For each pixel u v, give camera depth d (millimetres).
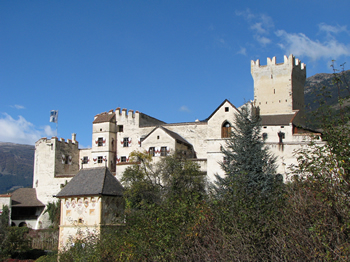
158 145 71125
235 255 21031
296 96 73500
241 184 27406
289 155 59031
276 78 72938
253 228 22234
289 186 24109
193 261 24000
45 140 83375
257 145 53562
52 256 39719
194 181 54094
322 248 18859
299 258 19219
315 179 21656
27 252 60438
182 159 60094
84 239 35469
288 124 60500
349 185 20359
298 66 75062
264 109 72875
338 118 23562
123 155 82500
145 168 61688
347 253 17578
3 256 56031
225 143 62812
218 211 24906
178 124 77938
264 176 48500
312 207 20531
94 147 83062
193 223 25828
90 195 40875
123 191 43938
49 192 80938
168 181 54406
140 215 31250
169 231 26219
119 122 84062
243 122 55219
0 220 65000
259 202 24516
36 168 85812
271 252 20750
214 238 23375
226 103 64438
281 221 21594
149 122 87438
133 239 28406
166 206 29109
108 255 30531
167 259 25203
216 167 62812
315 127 24641
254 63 75188
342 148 21891
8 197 77562
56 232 70062
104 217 40750
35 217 79375
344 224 18766
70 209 42031
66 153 85375
